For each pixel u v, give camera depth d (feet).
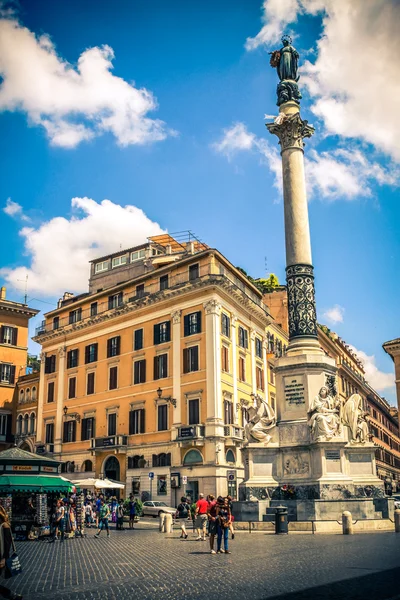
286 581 41.34
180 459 160.86
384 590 36.76
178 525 120.06
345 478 88.58
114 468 180.55
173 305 174.70
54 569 54.39
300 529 82.28
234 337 174.91
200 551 65.05
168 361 172.55
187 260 175.01
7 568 36.11
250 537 76.84
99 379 193.26
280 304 238.48
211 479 153.07
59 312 216.74
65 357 208.44
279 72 115.85
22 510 98.53
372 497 90.27
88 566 55.72
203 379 162.09
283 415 96.84
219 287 166.61
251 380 183.62
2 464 94.89
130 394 180.96
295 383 97.09
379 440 309.63
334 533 78.38
